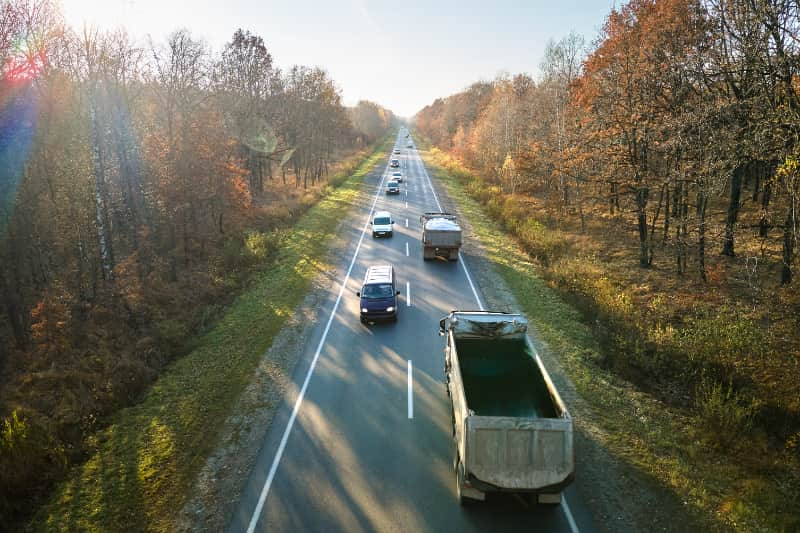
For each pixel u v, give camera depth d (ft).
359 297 61.77
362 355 48.49
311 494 28.89
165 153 87.97
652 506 27.81
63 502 29.27
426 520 26.61
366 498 28.45
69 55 76.13
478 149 201.36
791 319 55.93
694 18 73.00
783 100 50.72
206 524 26.89
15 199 64.49
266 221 115.03
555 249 89.92
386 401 39.70
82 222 73.10
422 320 57.72
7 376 50.96
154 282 73.41
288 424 36.58
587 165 92.43
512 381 36.94
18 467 30.96
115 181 96.73
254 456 32.83
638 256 87.25
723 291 65.87
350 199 152.46
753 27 50.49
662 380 46.50
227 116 128.77
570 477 25.40
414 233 107.55
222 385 43.11
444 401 39.68
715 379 45.06
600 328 56.29
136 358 49.34
